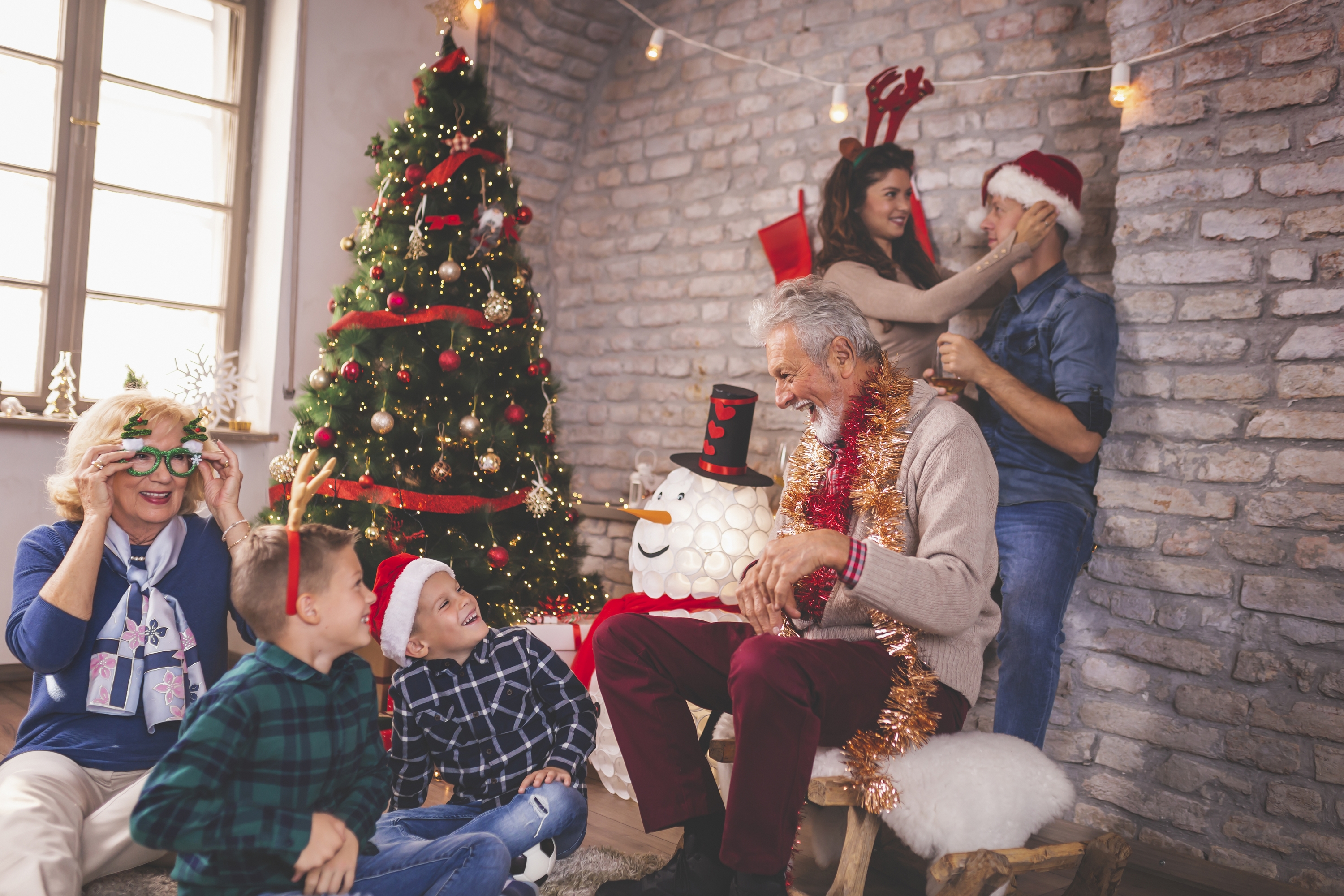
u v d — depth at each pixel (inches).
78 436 72.2
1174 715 99.0
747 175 152.6
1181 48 100.7
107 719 69.2
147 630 69.8
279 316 148.8
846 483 75.5
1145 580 101.5
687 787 69.4
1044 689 97.2
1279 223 94.9
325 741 53.3
